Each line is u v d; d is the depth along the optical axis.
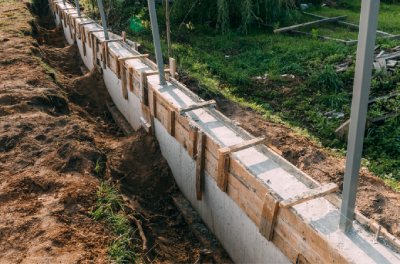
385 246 3.39
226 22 14.66
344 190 3.33
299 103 9.00
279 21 16.12
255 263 4.59
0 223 4.45
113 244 4.35
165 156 6.84
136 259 4.38
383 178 6.31
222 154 4.62
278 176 4.39
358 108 2.86
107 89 9.90
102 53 9.52
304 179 4.27
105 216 4.76
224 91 9.51
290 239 3.78
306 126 8.10
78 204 4.85
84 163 5.70
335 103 8.73
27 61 9.38
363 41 2.68
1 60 9.28
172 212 6.12
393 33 13.91
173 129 6.12
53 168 5.55
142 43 12.26
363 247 3.38
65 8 14.88
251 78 10.43
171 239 5.51
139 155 6.99
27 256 4.03
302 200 3.72
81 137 6.41
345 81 9.86
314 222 3.64
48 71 9.16
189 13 15.60
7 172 5.43
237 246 4.97
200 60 11.51
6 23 12.69
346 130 7.38
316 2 19.95
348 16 17.48
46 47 12.97
